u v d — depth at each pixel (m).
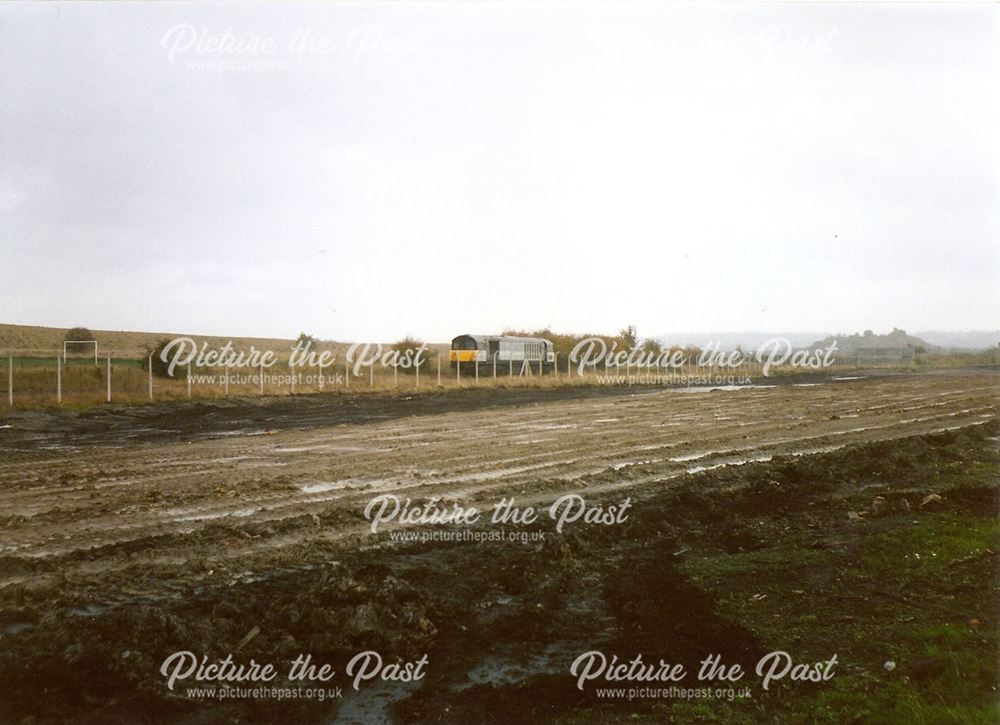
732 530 12.49
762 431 24.75
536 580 10.16
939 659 7.08
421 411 33.53
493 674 7.69
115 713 6.81
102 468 17.58
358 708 7.08
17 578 9.68
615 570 10.60
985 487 14.14
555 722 6.82
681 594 9.55
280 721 6.82
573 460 18.69
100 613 8.54
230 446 21.56
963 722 6.06
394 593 9.20
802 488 15.11
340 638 8.20
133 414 30.05
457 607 9.16
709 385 59.09
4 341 77.62
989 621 7.82
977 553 9.84
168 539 11.30
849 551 10.66
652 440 22.59
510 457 19.23
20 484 15.52
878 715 6.39
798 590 9.34
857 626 8.16
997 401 36.34
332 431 25.52
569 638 8.47
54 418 27.77
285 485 15.28
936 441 20.28
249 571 10.01
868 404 35.66
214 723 6.75
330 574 9.72
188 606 8.79
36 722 6.63
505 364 60.09
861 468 16.77
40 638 7.81
